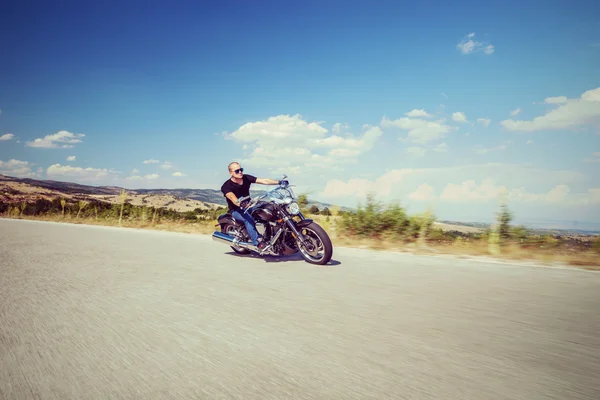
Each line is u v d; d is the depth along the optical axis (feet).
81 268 17.81
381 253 22.59
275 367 7.25
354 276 15.85
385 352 7.89
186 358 7.70
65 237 33.06
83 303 11.80
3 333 9.18
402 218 27.43
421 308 11.12
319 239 18.67
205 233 38.04
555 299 12.09
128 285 14.28
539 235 22.16
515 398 5.96
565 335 8.84
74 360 7.62
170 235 35.01
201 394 6.25
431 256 21.43
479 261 19.62
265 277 15.70
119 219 56.29
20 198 215.72
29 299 12.28
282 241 19.51
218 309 11.14
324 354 7.83
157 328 9.52
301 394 6.20
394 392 6.21
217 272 16.83
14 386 6.56
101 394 6.27
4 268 17.79
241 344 8.43
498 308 11.10
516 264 18.66
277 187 19.65
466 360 7.46
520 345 8.23
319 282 14.75
